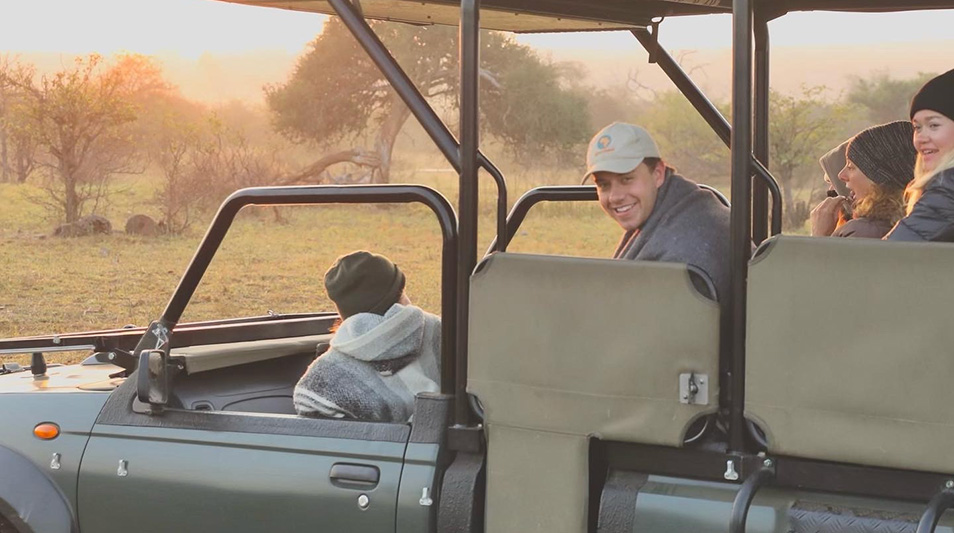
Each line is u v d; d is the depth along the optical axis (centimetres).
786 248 246
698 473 265
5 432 350
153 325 344
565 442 274
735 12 257
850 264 240
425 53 3684
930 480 240
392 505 295
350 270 334
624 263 264
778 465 255
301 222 2245
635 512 267
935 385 233
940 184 274
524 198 402
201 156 2488
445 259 295
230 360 379
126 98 2488
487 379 283
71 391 354
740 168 257
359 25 298
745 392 253
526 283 276
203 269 334
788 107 2698
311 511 307
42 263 1509
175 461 327
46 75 2338
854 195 373
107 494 336
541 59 4028
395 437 300
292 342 403
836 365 242
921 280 233
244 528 317
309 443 310
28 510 341
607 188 298
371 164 3466
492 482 284
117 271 1440
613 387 267
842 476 249
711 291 258
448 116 3744
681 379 259
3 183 2809
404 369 332
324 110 3612
